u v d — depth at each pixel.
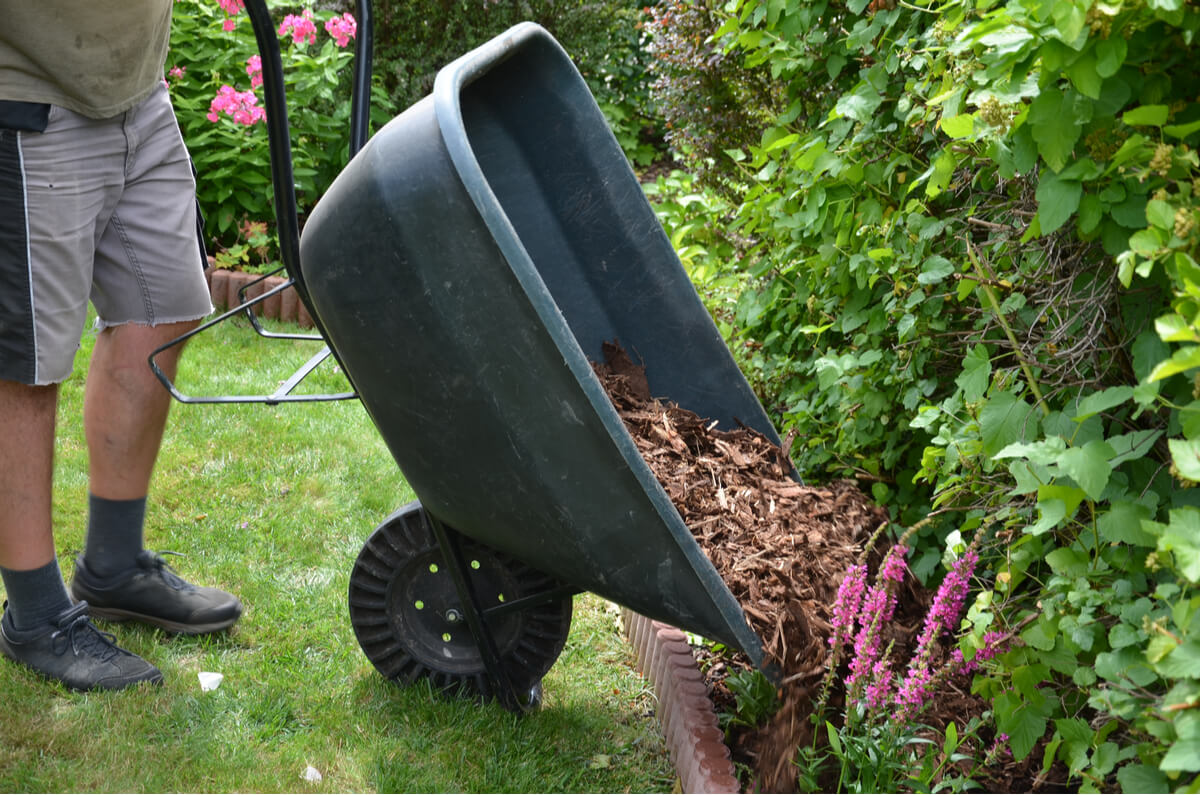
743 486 2.34
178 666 2.44
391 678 2.38
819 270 2.82
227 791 2.04
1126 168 1.52
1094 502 1.63
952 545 1.87
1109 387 1.69
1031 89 1.57
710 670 2.42
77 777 2.03
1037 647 1.65
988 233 2.29
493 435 1.84
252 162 5.16
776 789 1.93
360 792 2.07
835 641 1.90
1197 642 1.27
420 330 1.81
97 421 2.46
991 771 1.91
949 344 2.44
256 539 3.02
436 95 1.82
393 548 2.29
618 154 2.52
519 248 1.68
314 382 4.14
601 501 1.81
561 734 2.30
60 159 2.16
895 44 2.42
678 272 2.58
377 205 1.79
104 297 2.44
